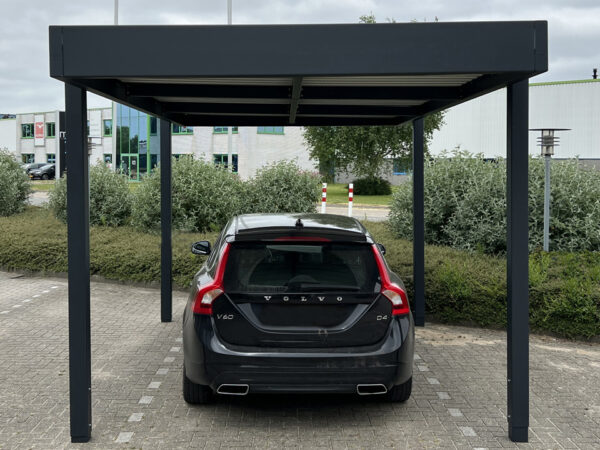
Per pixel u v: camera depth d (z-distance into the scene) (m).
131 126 49.25
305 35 3.88
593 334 7.03
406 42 3.89
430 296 7.81
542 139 9.41
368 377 4.41
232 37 3.89
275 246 4.59
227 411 4.91
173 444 4.31
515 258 4.32
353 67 3.90
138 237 12.22
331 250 4.57
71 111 4.20
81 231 4.28
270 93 5.86
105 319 8.02
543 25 3.87
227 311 4.44
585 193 10.28
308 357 4.36
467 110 39.34
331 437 4.44
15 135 66.50
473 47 3.88
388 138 33.88
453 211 11.23
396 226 12.11
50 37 3.86
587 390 5.50
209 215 13.66
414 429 4.59
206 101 6.87
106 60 3.87
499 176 10.76
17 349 6.68
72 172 4.25
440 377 5.79
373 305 4.48
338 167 35.88
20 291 9.95
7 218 15.49
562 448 4.30
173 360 6.27
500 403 5.13
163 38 3.88
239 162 42.38
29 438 4.41
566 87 39.38
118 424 4.65
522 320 4.35
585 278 7.81
